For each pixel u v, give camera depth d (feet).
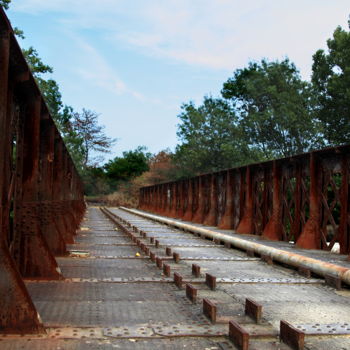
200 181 85.05
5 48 15.97
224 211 73.15
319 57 101.81
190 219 91.76
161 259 30.50
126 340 14.32
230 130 149.07
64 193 52.01
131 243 43.75
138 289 22.13
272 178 55.93
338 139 101.24
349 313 18.51
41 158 33.55
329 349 13.94
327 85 98.99
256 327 16.07
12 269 14.65
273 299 20.95
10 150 21.34
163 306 18.78
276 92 124.26
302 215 47.01
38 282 23.08
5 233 18.71
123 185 247.70
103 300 19.54
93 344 13.82
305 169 47.09
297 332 13.80
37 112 25.18
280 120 120.37
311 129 119.96
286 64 129.90
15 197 23.56
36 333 14.46
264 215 56.29
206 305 17.29
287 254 30.89
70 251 35.47
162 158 263.49
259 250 35.27
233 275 27.35
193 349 13.71
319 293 22.66
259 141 131.34
